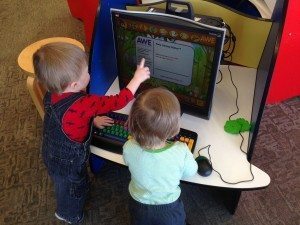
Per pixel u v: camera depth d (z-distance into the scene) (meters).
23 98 2.31
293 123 2.00
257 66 1.46
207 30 1.01
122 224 1.57
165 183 1.03
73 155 1.20
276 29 1.10
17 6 3.36
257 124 1.08
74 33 2.90
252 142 1.11
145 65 1.26
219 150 1.18
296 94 2.12
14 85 2.43
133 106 0.98
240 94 1.41
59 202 1.46
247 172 1.10
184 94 1.26
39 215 1.63
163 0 1.44
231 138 1.22
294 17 1.65
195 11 1.39
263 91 1.05
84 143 1.19
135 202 1.13
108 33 1.39
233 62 1.51
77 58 1.06
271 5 1.50
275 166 1.78
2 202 1.70
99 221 1.59
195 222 1.56
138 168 1.03
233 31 1.38
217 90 1.43
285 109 2.09
